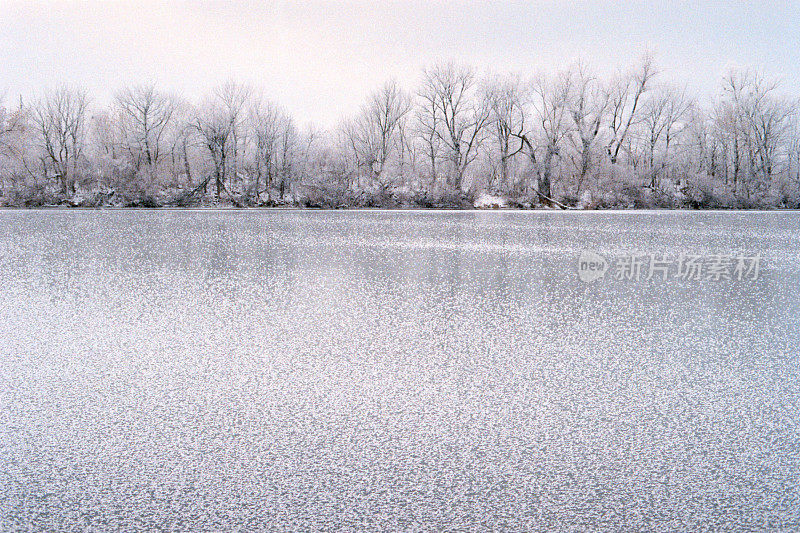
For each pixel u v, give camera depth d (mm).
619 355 8719
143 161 55344
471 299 12766
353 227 30375
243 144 54406
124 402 6816
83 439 5852
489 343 9336
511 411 6555
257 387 7305
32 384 7422
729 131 53469
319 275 15727
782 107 54438
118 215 39062
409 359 8469
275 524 4445
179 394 7070
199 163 56000
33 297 12781
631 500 4793
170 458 5457
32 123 53688
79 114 55281
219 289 13773
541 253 20281
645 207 49594
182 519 4516
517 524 4465
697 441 5828
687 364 8289
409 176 52938
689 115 56156
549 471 5242
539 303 12406
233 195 51188
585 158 51125
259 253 20016
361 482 5039
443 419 6332
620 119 56125
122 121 56188
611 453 5574
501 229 29609
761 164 55250
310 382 7480
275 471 5219
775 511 4641
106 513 4602
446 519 4520
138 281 14758
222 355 8648
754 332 10117
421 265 17500
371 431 6035
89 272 16078
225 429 6078
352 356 8602
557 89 51406
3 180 49812
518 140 55469
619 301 12617
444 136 56656
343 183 50500
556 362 8359
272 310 11633
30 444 5754
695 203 50188
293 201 50688
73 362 8305
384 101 57531
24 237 24609
